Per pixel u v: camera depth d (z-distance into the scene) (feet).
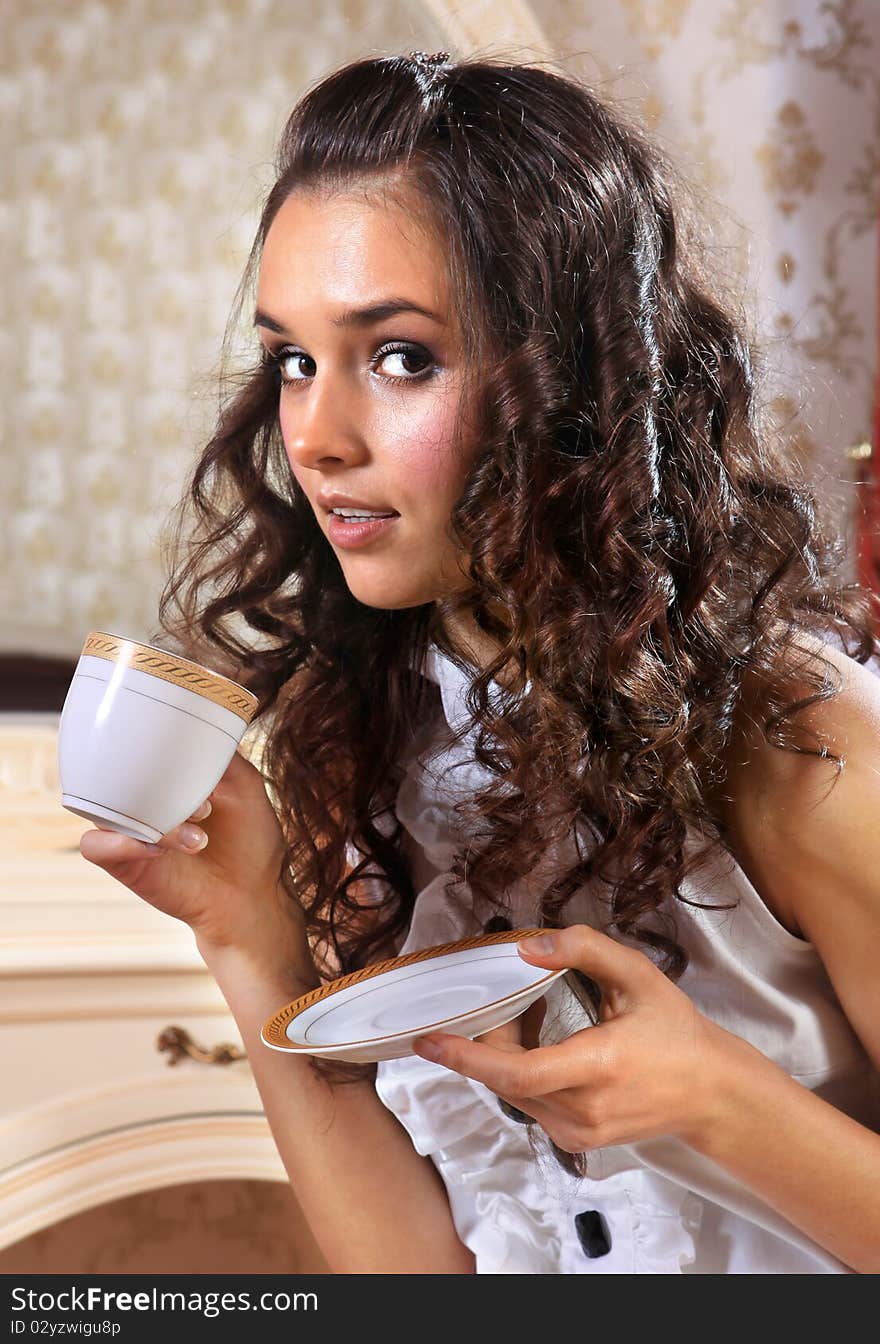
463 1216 2.51
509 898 2.41
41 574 6.63
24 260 6.59
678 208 2.46
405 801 2.57
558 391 2.07
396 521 2.11
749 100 6.13
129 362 6.57
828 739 2.05
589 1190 2.40
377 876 2.66
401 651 2.64
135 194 6.53
